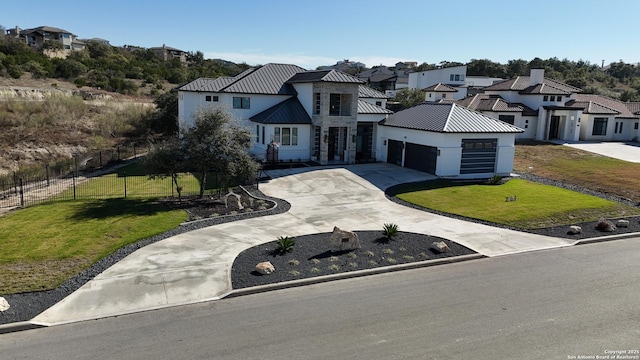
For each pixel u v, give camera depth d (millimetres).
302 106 33125
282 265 13219
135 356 8344
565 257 14859
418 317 10133
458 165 28250
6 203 20578
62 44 108125
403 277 12773
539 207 21281
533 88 47875
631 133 48750
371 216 19438
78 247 14312
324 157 31125
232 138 20703
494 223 18875
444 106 31062
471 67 110750
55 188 24250
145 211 18859
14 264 12836
